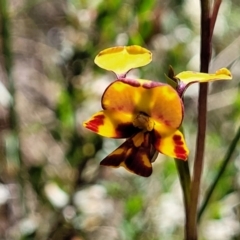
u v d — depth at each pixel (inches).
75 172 13.4
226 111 16.3
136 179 14.3
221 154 14.7
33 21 17.7
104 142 13.4
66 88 13.3
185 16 16.1
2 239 14.3
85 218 13.5
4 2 13.3
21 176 13.5
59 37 16.8
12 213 14.5
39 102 16.2
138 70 14.3
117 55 9.7
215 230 13.7
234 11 18.2
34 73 16.8
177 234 13.8
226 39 17.6
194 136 15.7
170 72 9.8
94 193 13.7
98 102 13.8
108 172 14.7
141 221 13.5
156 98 9.6
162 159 14.6
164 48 15.0
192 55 15.8
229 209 13.9
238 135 10.9
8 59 13.4
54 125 14.3
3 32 13.3
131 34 13.3
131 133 9.8
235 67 16.8
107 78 14.2
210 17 10.0
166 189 14.1
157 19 14.2
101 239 13.7
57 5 18.1
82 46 13.3
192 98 16.7
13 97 13.4
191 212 10.4
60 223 13.4
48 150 15.1
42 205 13.6
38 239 13.3
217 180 11.0
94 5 13.3
